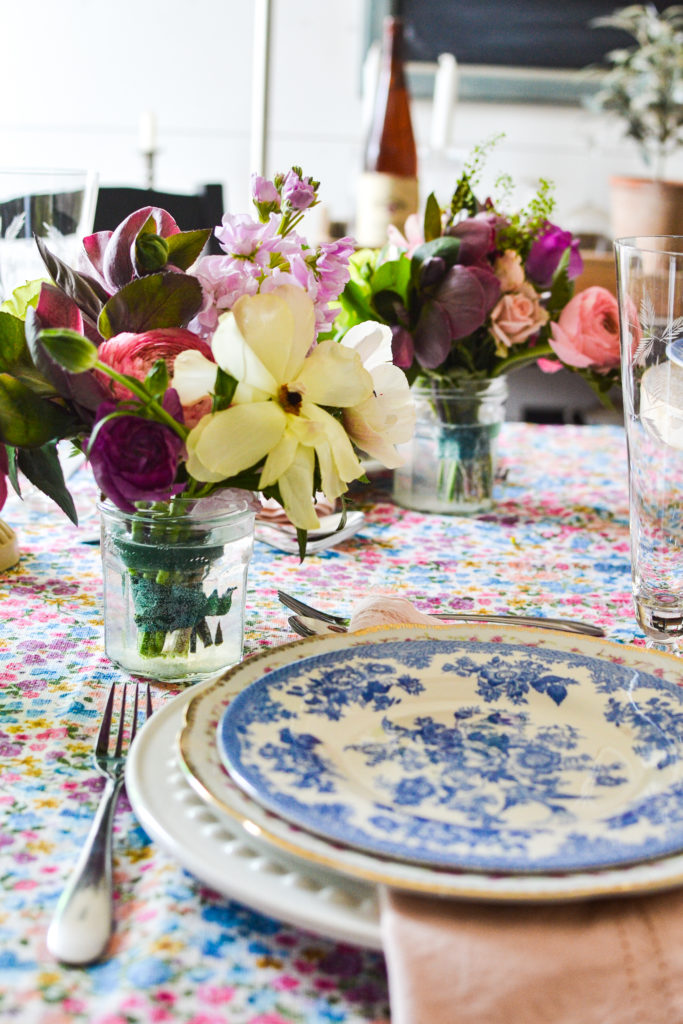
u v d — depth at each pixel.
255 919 0.37
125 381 0.45
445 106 2.63
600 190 3.46
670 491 0.59
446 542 0.87
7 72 3.19
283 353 0.47
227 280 0.52
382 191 1.52
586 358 0.89
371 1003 0.34
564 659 0.52
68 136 3.25
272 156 3.34
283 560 0.81
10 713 0.53
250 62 3.23
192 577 0.55
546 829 0.38
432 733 0.46
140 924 0.37
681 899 0.36
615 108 2.87
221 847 0.37
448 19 3.29
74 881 0.37
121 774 0.45
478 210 0.94
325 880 0.36
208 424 0.46
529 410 1.99
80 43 3.18
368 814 0.38
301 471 0.48
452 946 0.32
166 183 3.31
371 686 0.49
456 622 0.63
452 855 0.35
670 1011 0.32
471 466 0.94
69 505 0.55
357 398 0.48
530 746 0.46
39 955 0.35
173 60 3.21
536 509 0.98
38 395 0.50
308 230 2.44
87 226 0.85
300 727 0.44
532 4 3.29
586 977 0.32
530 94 3.37
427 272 0.83
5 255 0.79
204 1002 0.33
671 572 0.61
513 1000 0.31
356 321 0.84
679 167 3.48
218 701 0.46
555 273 0.91
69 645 0.62
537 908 0.35
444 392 0.91
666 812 0.39
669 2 3.29
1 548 0.74
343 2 3.22
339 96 3.29
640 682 0.50
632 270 0.56
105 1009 0.33
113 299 0.50
